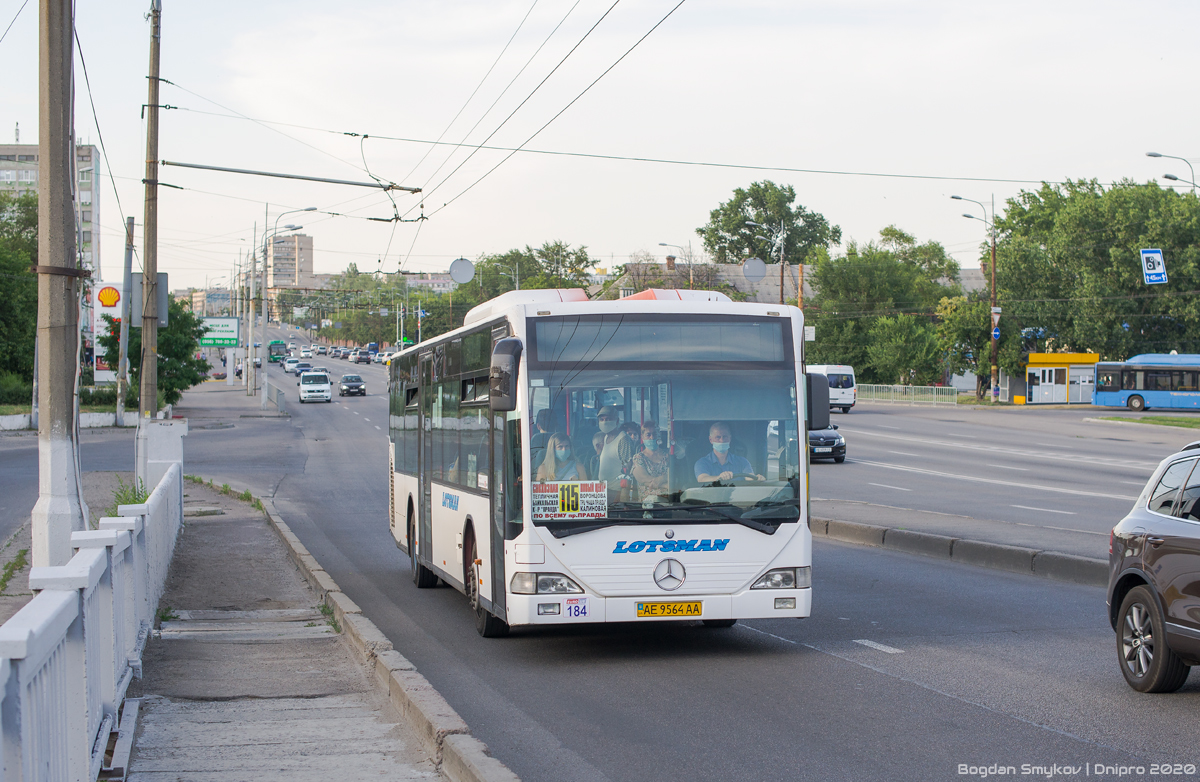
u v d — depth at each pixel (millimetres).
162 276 20453
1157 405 56812
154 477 18156
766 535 8531
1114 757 5992
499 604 8742
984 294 69000
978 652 8867
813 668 8359
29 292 57656
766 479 8602
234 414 57594
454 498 10805
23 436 40469
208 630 9891
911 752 6117
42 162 10039
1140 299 63469
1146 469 29250
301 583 13008
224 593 12266
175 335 52219
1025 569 13438
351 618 9555
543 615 8234
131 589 7570
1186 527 7043
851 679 7965
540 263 110562
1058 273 66938
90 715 5090
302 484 27531
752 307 8836
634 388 8523
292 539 15992
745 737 6480
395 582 13711
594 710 7199
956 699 7320
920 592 12023
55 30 10039
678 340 8656
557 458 8367
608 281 97875
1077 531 15742
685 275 84062
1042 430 44094
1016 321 64938
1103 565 12328
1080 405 62906
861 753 6113
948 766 5855
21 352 57094
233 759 5812
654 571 8344
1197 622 6754
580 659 8867
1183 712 6934
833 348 81438
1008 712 6965
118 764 5402
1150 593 7297
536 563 8266
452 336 11062
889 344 72750
